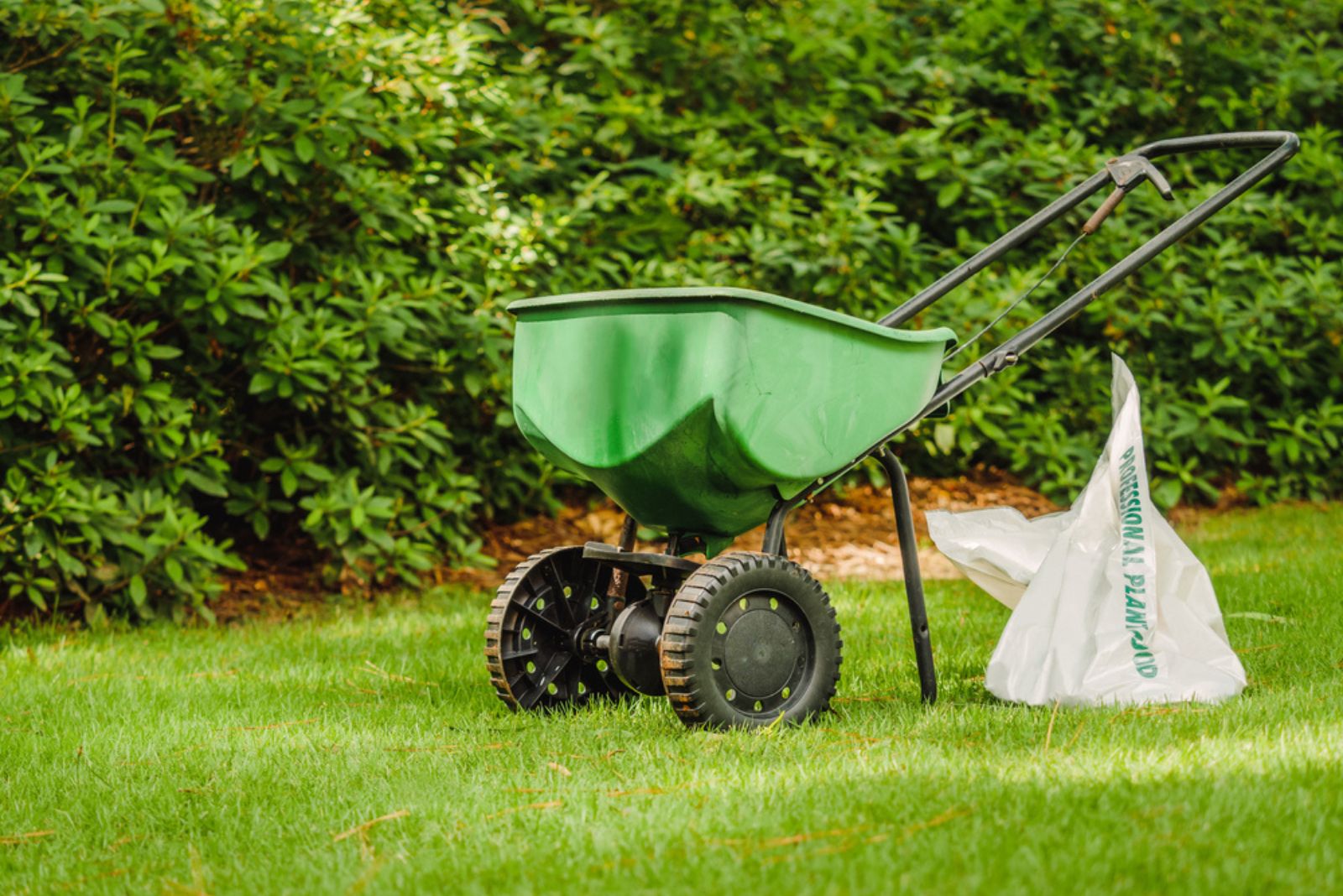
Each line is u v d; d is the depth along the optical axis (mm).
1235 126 8961
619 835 2598
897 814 2607
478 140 7047
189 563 5766
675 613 3393
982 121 8742
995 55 8828
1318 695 3611
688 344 3264
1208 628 3760
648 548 7320
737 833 2570
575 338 3521
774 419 3318
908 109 8648
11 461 5586
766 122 8398
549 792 2961
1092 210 8164
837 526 7711
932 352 3680
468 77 7066
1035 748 3135
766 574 3496
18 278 5363
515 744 3479
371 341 6078
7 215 5531
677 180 7500
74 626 5664
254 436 6660
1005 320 7754
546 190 7586
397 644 5141
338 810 2939
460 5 8102
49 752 3561
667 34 8281
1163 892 2182
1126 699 3586
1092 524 3805
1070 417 8148
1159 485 8047
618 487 3576
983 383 7785
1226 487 8883
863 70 8367
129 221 5797
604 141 7617
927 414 3730
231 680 4504
